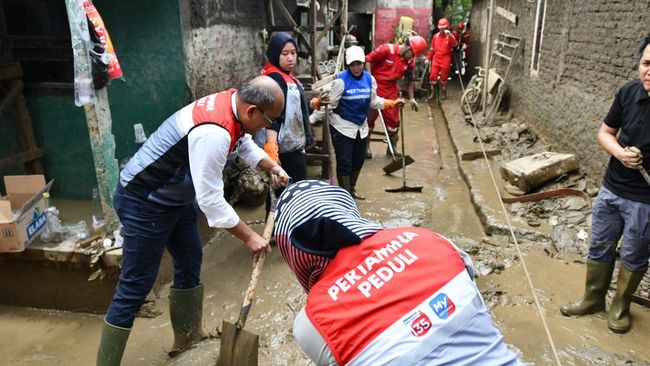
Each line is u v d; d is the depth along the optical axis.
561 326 3.31
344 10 8.65
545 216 4.91
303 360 3.06
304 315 1.38
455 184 6.45
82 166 4.62
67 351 3.37
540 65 7.43
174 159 2.57
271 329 3.40
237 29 5.54
